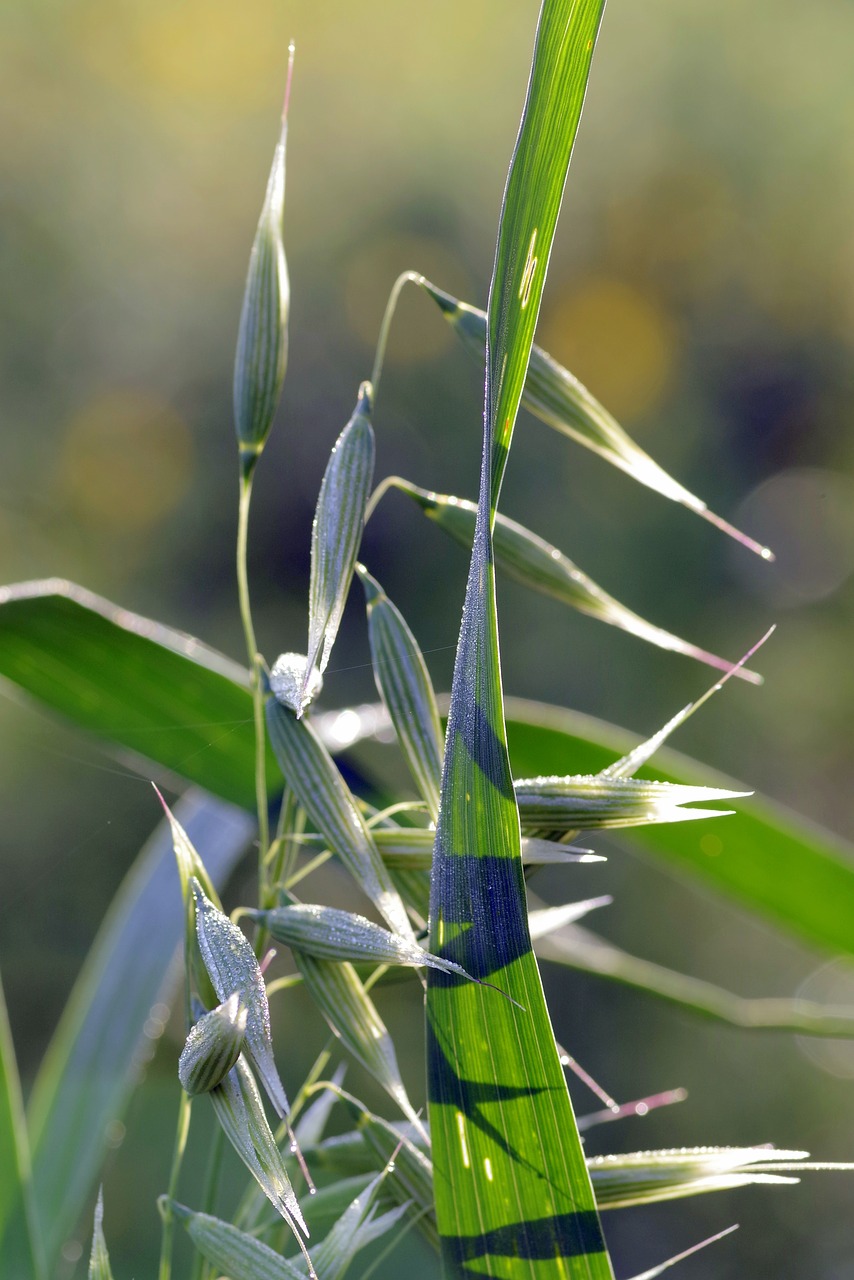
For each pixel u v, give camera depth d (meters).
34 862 1.55
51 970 1.50
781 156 2.31
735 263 2.33
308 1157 0.39
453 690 0.37
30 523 2.03
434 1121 0.37
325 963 0.37
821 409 2.23
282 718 0.37
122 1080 0.45
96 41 2.18
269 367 0.38
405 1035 1.34
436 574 1.92
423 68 2.27
